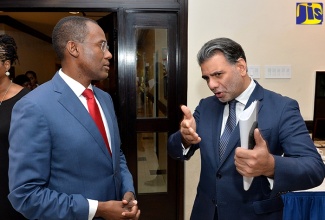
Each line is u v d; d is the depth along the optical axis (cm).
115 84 283
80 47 113
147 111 283
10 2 253
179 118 280
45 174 104
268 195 115
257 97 119
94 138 112
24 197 99
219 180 119
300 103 280
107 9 265
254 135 89
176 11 268
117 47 274
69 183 108
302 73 277
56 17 534
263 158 88
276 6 268
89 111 118
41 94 108
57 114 107
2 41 148
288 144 109
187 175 282
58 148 106
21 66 632
